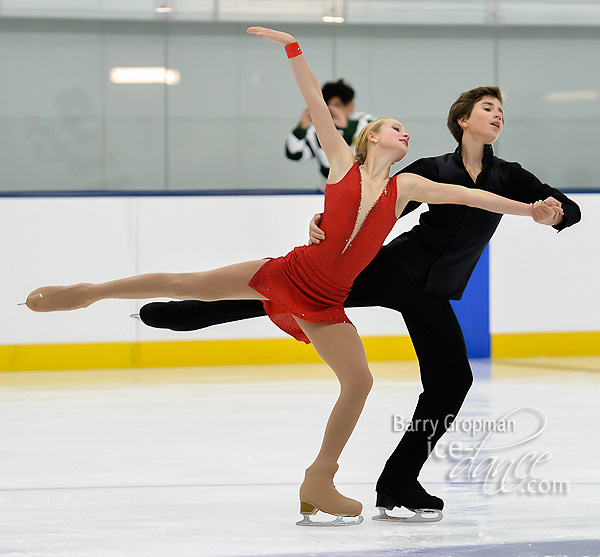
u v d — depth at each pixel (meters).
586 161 39.56
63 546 9.73
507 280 30.58
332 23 37.97
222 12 36.81
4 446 16.00
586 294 30.84
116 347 28.78
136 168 37.50
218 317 11.59
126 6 36.28
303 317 10.72
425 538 10.02
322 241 10.72
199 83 37.62
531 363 29.00
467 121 11.27
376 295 11.33
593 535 10.10
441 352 11.25
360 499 12.03
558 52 39.12
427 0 37.28
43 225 28.41
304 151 31.77
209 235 29.27
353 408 10.71
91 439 16.66
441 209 11.12
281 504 11.73
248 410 20.14
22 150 36.91
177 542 9.86
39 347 28.36
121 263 28.83
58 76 36.88
